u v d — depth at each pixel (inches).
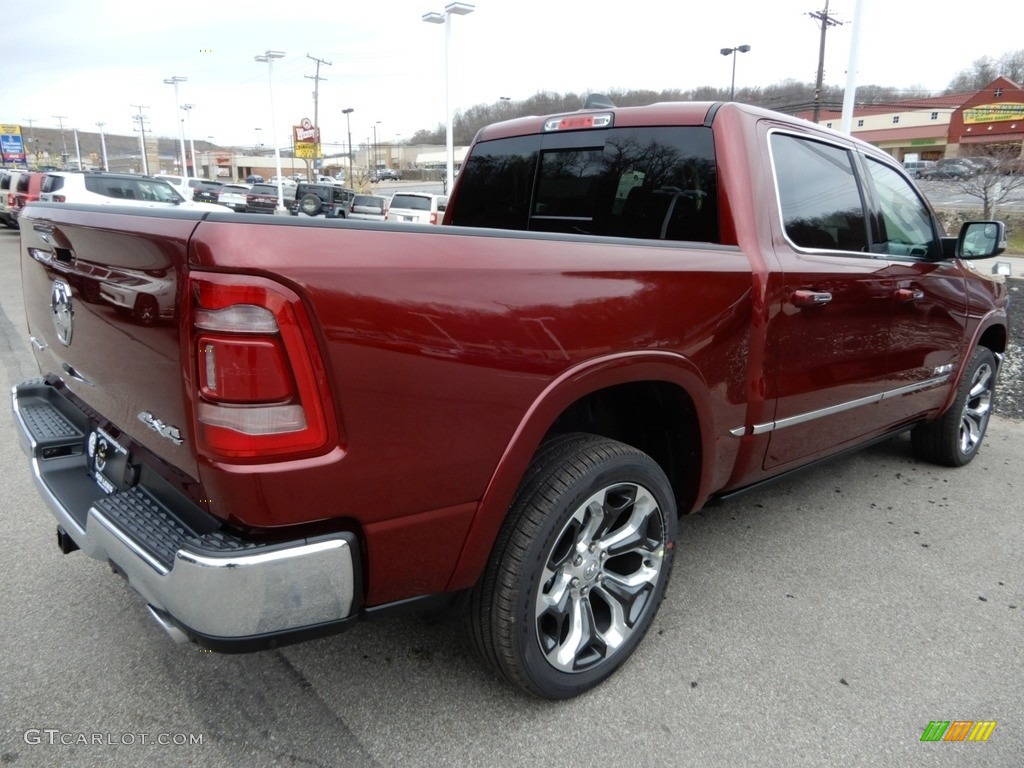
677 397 100.1
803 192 120.5
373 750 85.7
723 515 156.1
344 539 68.6
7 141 2464.3
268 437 63.2
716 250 102.2
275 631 67.7
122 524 74.2
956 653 108.4
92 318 82.0
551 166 138.0
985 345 189.8
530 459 81.7
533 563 83.8
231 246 61.2
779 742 89.0
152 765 82.6
